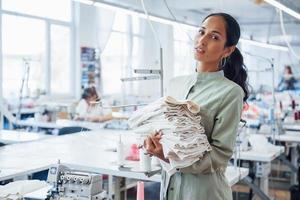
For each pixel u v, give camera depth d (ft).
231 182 7.93
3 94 20.97
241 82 5.56
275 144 14.35
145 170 7.54
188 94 5.40
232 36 5.10
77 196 6.31
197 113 4.99
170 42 31.22
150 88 30.30
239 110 4.92
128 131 14.53
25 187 6.85
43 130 17.95
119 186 10.69
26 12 22.79
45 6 24.31
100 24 27.22
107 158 9.18
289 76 32.24
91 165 8.32
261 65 28.84
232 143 4.86
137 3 15.48
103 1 11.39
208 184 5.09
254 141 12.81
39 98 22.15
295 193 15.20
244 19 32.19
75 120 18.37
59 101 22.94
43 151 10.27
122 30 29.99
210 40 5.08
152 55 31.35
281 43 30.50
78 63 26.81
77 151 10.26
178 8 27.73
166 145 4.69
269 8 28.32
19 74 21.93
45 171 9.25
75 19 26.68
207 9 28.37
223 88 5.06
